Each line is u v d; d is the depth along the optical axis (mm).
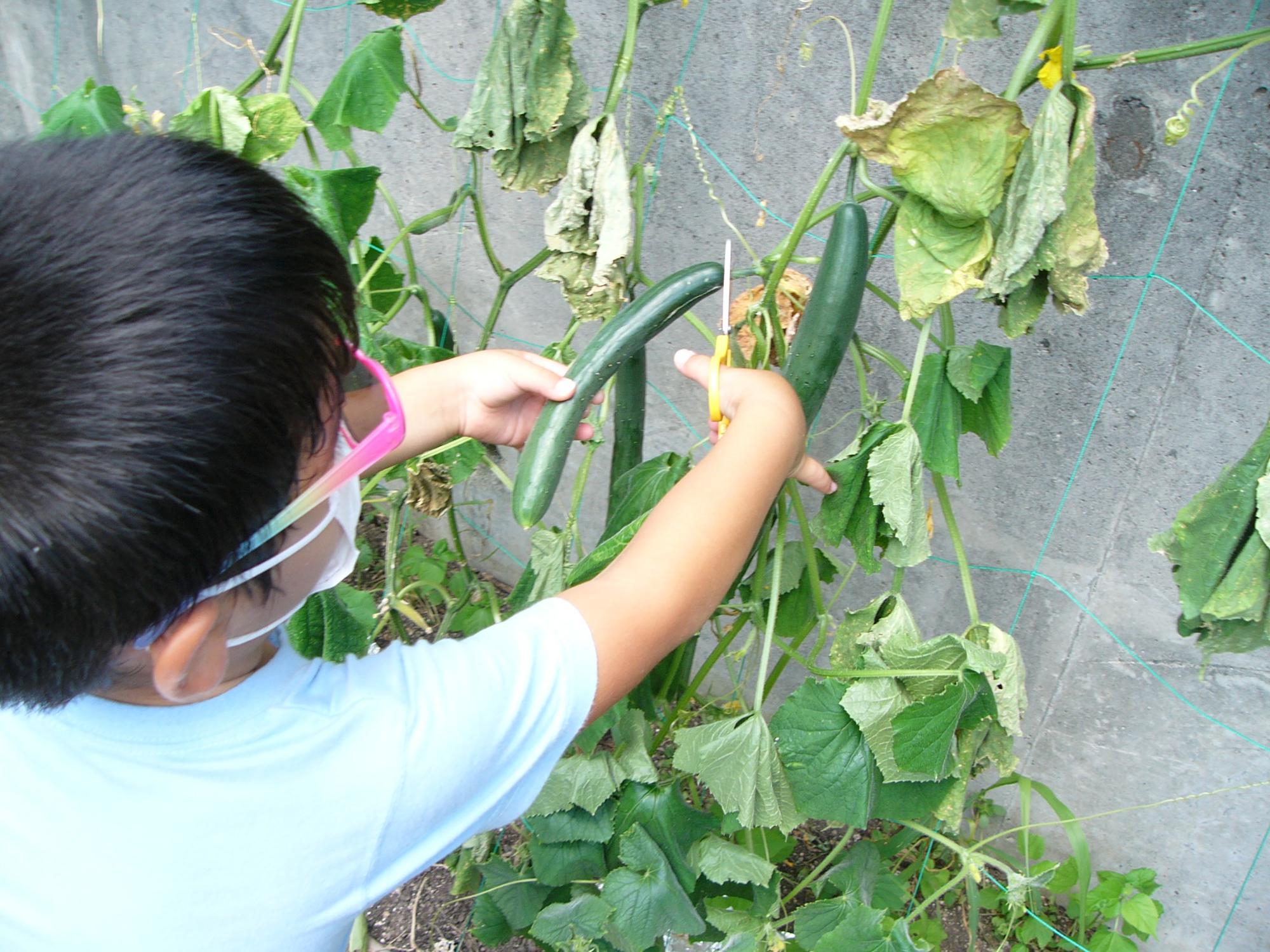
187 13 2803
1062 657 2135
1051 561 2061
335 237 1557
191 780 792
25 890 777
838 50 1855
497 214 2480
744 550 1084
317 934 851
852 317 1338
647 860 1627
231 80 2830
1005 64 1720
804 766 1526
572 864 1740
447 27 2334
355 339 776
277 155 1596
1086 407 1890
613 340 1288
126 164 679
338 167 2756
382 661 931
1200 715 2021
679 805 1665
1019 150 1237
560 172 1672
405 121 2531
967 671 1466
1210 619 1490
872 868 1789
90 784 782
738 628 1779
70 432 604
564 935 1637
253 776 809
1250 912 2135
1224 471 1371
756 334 1498
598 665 975
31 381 604
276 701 846
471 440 1883
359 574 3025
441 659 933
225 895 800
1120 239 1750
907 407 1420
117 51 3051
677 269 2232
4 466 606
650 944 1600
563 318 2525
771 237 2082
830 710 1523
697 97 2047
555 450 1246
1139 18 1607
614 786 1640
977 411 1543
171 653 695
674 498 1072
